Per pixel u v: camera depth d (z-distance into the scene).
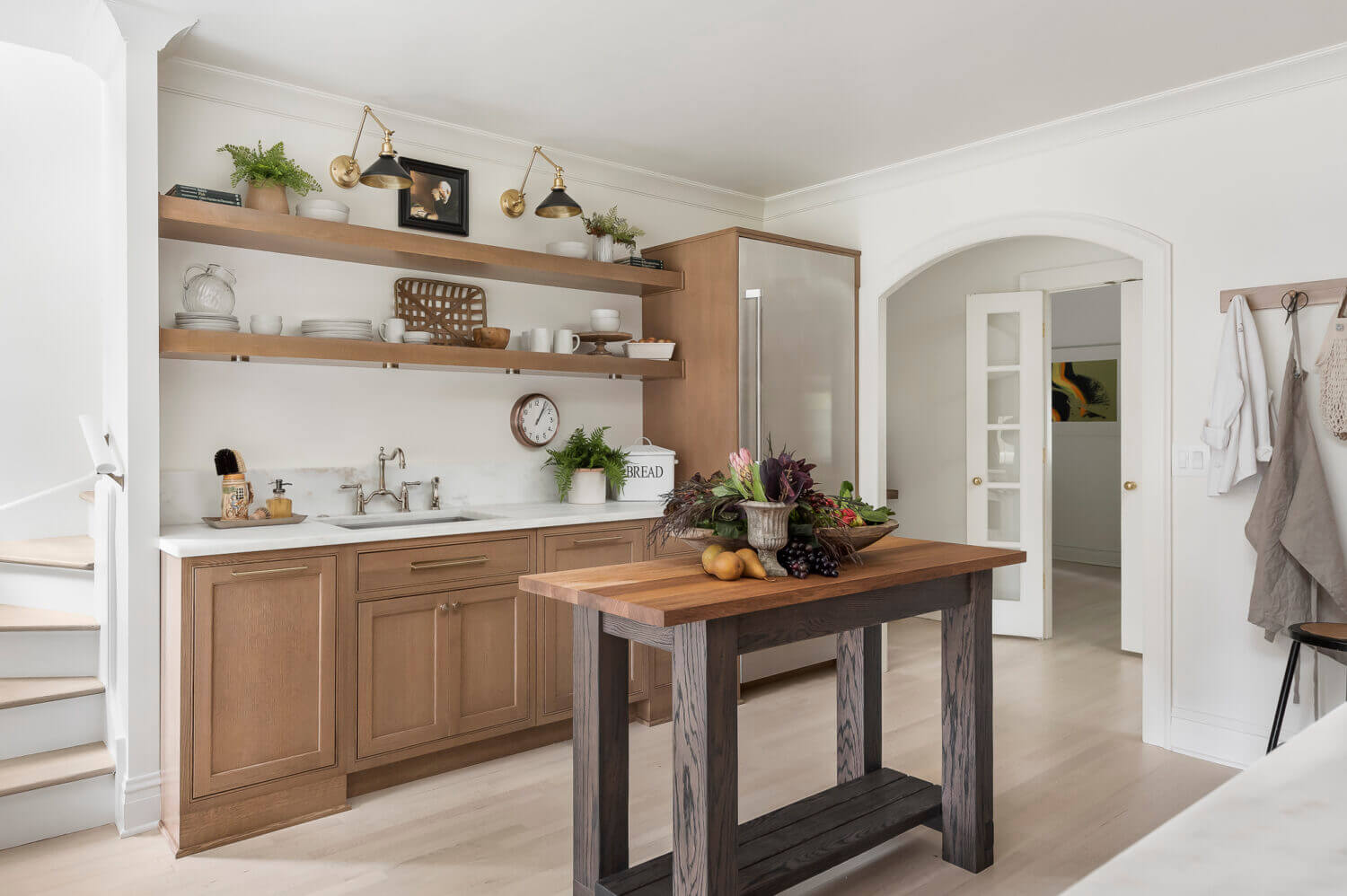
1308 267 3.16
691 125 3.86
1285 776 0.34
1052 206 3.88
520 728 3.44
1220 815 0.30
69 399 3.73
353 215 3.64
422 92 3.48
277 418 3.48
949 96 3.52
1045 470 5.24
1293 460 3.15
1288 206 3.20
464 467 3.98
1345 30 2.93
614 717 2.29
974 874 2.54
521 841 2.76
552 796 3.10
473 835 2.80
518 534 3.43
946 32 2.96
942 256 4.34
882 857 2.65
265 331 3.21
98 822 2.86
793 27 2.92
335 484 3.61
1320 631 2.88
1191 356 3.44
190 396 3.29
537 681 3.49
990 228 4.11
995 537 5.42
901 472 6.11
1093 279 5.11
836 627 2.26
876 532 2.44
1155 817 2.88
